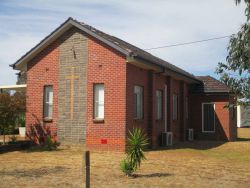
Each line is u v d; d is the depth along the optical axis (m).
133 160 14.46
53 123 23.34
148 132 24.16
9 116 22.66
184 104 30.50
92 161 17.97
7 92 24.50
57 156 19.80
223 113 31.61
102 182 13.15
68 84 23.00
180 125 29.97
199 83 32.59
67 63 23.06
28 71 24.08
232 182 13.44
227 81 10.77
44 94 23.78
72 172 15.10
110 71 21.97
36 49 23.47
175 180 13.60
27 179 13.68
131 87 22.22
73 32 22.98
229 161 18.70
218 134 31.64
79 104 22.66
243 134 39.94
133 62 21.86
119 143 21.53
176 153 21.67
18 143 22.86
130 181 13.34
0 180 13.51
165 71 25.36
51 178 13.85
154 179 13.73
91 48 22.47
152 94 24.38
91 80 22.39
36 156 19.84
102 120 22.02
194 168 16.27
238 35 10.55
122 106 21.61
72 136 22.75
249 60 10.42
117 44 21.61
